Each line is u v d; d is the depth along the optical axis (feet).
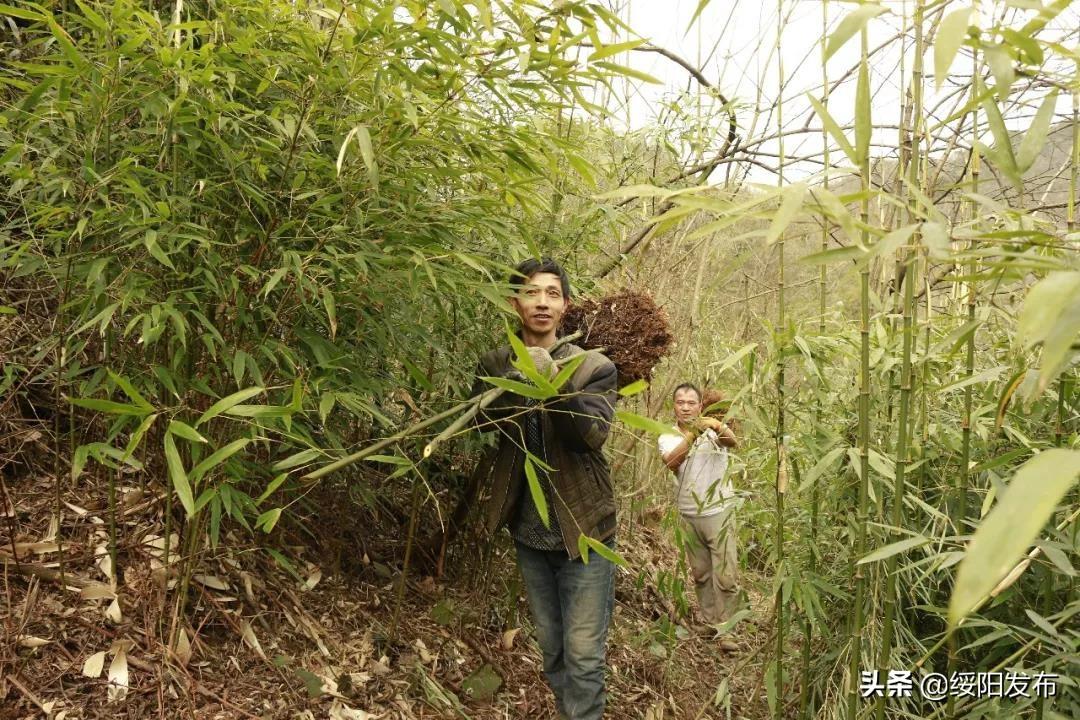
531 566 8.08
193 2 6.95
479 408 5.93
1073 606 5.47
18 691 5.68
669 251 14.75
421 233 6.70
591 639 7.64
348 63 5.79
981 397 7.40
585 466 7.67
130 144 5.83
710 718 9.65
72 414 6.30
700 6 3.77
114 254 5.90
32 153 6.46
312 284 5.97
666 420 15.40
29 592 6.29
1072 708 6.23
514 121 7.50
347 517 9.14
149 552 7.08
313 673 7.18
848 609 7.76
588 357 7.59
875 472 7.21
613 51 5.56
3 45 6.90
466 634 9.02
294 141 5.67
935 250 2.57
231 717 6.29
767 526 8.32
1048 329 2.02
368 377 7.19
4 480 7.18
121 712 5.90
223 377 6.59
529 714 8.51
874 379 7.48
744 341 15.71
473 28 5.57
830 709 7.68
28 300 7.34
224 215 6.08
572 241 9.93
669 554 14.19
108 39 5.21
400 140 5.99
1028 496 1.74
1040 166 9.77
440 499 9.66
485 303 8.54
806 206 2.93
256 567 7.82
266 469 6.85
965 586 1.74
